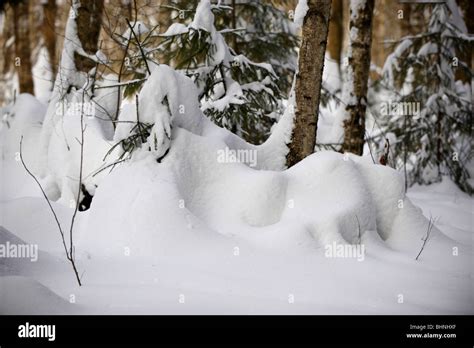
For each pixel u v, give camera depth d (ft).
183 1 33.91
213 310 13.28
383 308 14.21
